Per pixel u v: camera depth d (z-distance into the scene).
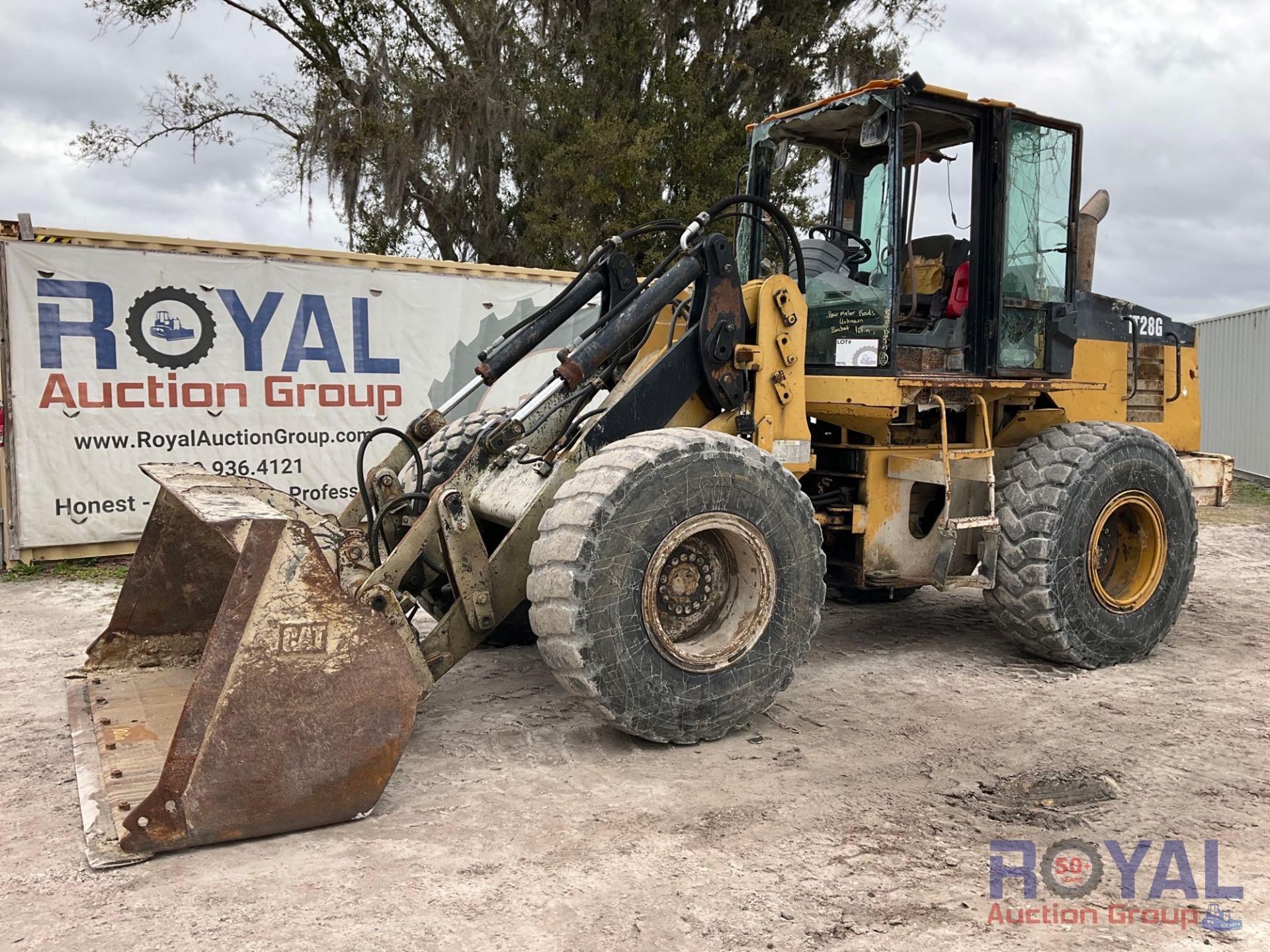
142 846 2.73
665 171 17.22
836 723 3.97
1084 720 4.04
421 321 8.74
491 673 4.65
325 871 2.69
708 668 3.65
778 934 2.39
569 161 16.56
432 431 4.64
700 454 3.62
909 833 2.96
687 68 17.94
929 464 4.69
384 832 2.95
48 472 7.31
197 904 2.52
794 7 18.48
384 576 3.46
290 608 2.92
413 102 17.78
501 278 9.12
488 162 18.11
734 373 4.23
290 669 2.90
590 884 2.63
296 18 18.97
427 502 4.36
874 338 4.49
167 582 4.23
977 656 5.07
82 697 3.93
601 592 3.40
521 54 18.28
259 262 8.01
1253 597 6.75
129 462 7.59
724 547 3.88
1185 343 6.07
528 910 2.49
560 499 3.54
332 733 2.95
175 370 7.73
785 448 4.34
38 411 7.25
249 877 2.66
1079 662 4.78
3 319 7.14
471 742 3.72
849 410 4.59
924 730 3.90
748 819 3.04
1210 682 4.63
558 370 3.84
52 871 2.70
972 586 4.71
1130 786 3.34
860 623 5.81
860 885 2.64
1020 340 4.86
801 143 5.15
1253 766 3.53
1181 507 5.05
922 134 4.88
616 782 3.34
